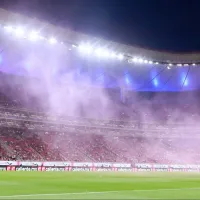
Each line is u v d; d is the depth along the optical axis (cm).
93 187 2127
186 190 1958
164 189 2033
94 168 5106
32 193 1644
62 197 1440
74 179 2970
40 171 4484
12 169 4556
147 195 1590
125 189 2005
